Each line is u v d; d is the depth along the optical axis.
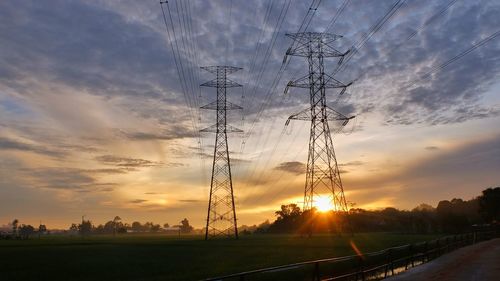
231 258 51.12
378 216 184.00
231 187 111.38
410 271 28.89
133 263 49.81
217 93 97.88
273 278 28.14
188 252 67.81
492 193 128.00
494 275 26.17
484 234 75.88
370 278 26.66
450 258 38.38
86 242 129.25
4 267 46.91
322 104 70.88
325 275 29.06
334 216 99.81
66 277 36.81
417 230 139.75
